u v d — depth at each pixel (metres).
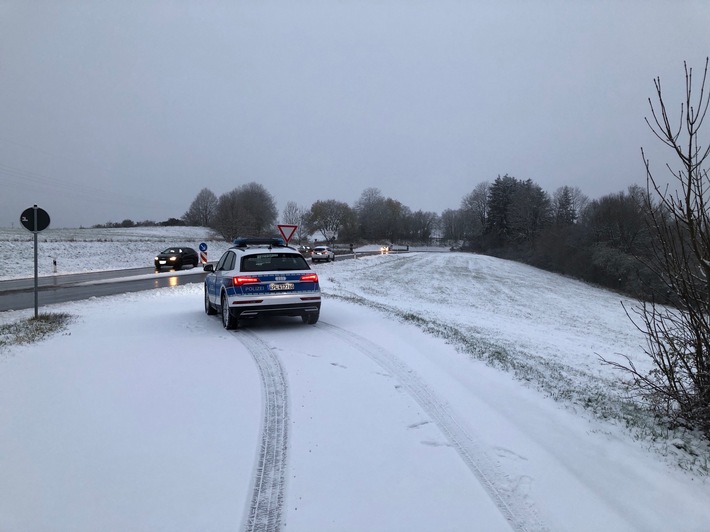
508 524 3.22
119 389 5.80
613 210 47.38
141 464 3.97
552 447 4.41
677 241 5.02
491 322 18.33
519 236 86.75
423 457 4.14
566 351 13.57
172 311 12.63
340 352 7.71
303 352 7.71
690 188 4.81
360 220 132.12
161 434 4.54
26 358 7.22
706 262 4.73
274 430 4.65
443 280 37.62
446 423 4.86
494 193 96.88
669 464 4.18
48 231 81.12
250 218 78.44
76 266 37.31
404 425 4.80
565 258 56.91
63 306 14.04
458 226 136.38
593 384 8.09
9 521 3.18
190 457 4.10
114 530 3.11
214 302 11.05
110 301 15.12
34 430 4.61
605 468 4.05
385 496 3.53
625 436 4.75
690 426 4.97
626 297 38.06
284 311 9.55
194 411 5.11
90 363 6.97
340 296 15.99
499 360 7.65
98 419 4.89
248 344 8.32
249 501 3.45
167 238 72.88
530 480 3.79
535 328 18.89
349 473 3.85
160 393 5.67
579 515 3.36
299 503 3.43
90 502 3.41
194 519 3.23
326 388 5.87
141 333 9.34
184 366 6.84
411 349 7.96
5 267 31.84
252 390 5.79
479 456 4.17
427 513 3.32
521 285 40.44
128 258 44.91
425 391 5.80
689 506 3.52
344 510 3.35
